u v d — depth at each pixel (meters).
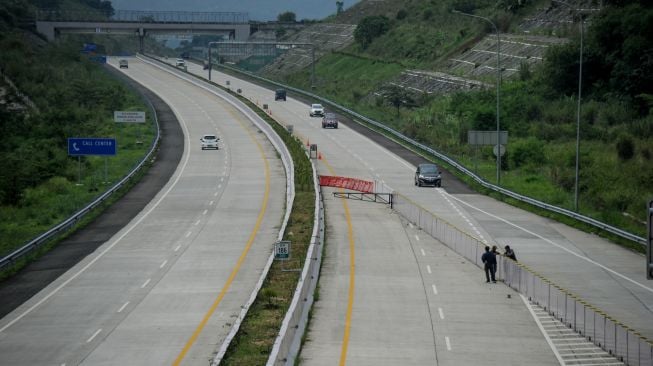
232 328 37.56
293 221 66.19
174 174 94.88
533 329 39.97
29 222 72.31
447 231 59.44
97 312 43.47
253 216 70.50
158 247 59.25
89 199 79.88
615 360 35.12
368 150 112.75
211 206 75.56
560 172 91.38
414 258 55.75
